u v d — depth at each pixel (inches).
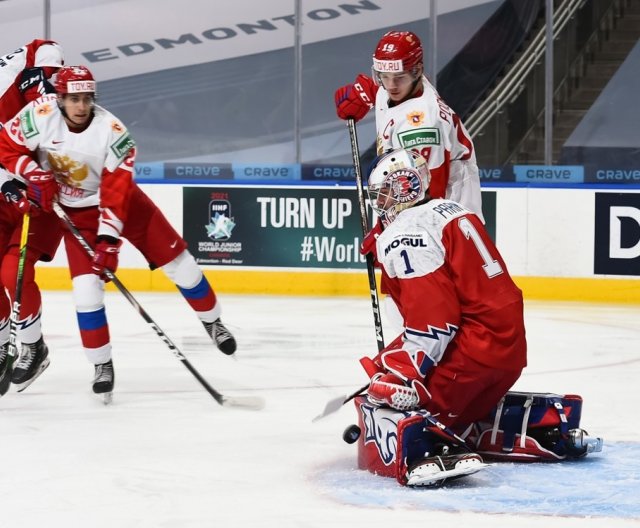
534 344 692.1
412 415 339.9
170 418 460.8
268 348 666.8
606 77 1069.1
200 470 365.7
